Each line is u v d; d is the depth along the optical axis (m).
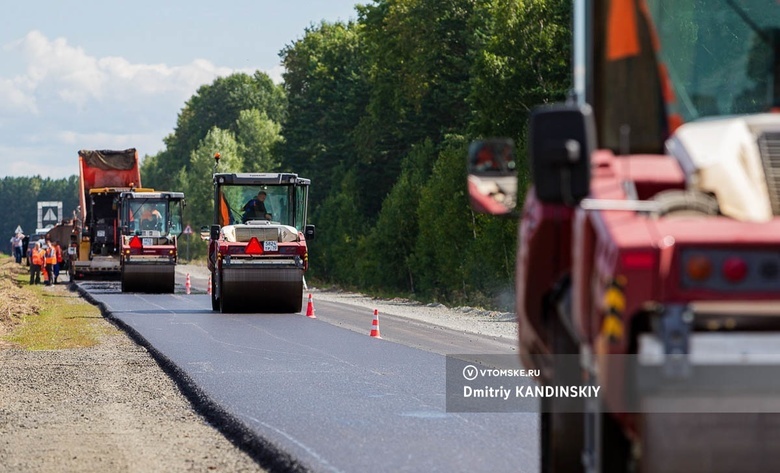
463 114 188.12
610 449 18.73
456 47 196.50
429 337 73.12
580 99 21.48
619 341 16.98
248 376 50.94
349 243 191.38
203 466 31.81
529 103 130.75
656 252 16.88
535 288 22.23
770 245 16.83
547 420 22.94
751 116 19.89
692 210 17.97
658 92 21.27
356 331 77.25
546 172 17.66
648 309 17.08
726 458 16.89
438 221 137.75
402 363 55.62
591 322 18.70
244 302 95.06
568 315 20.95
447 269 136.88
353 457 31.33
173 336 73.31
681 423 16.94
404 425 36.81
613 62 21.33
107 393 48.41
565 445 21.70
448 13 194.00
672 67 21.56
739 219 17.73
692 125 19.95
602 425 18.67
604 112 21.27
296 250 95.06
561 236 21.45
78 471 31.20
